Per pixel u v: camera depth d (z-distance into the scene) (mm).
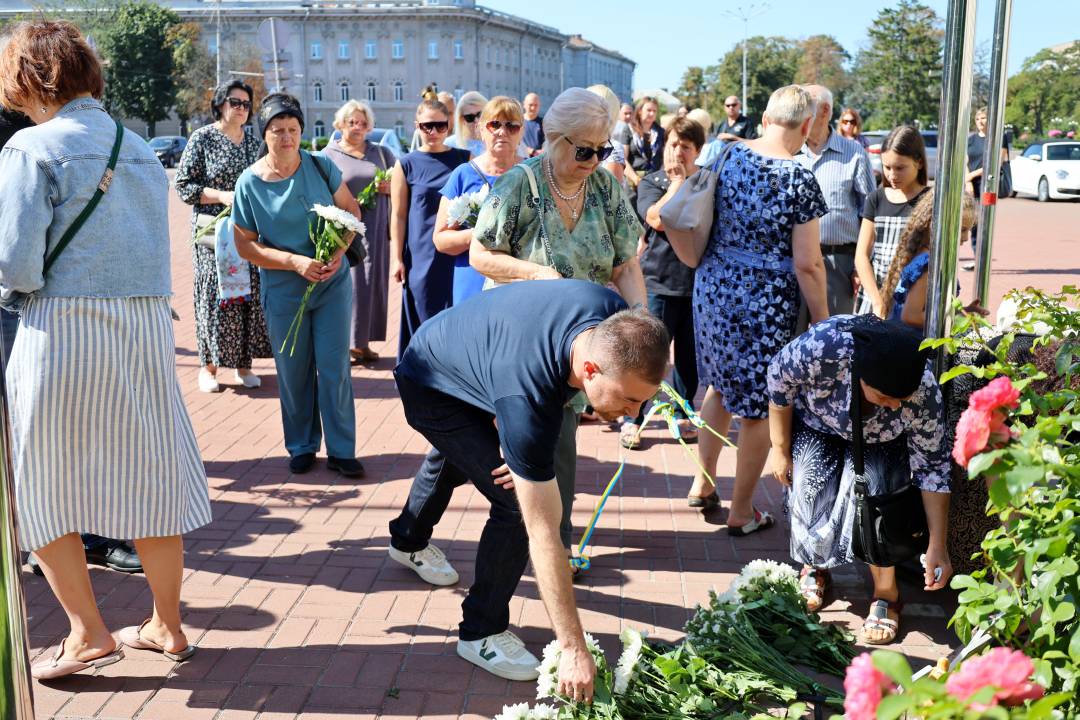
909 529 3693
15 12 63594
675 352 6395
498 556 3561
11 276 3139
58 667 3484
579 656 2885
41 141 3203
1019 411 2672
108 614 4062
